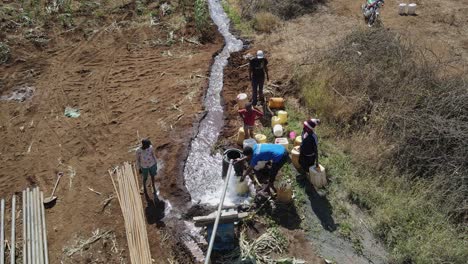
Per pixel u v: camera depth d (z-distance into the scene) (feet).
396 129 33.94
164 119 38.14
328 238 27.25
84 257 25.84
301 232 27.50
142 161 28.25
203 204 29.53
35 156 33.83
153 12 56.54
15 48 47.91
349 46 42.16
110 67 45.75
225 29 54.65
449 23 53.47
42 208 28.89
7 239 27.02
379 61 39.32
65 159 33.50
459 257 25.14
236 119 38.19
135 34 52.24
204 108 39.65
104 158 33.58
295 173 31.83
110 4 58.23
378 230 27.66
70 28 52.31
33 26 51.85
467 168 29.86
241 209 28.81
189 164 33.42
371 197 29.71
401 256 25.75
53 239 26.94
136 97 41.01
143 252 25.50
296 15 56.80
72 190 30.66
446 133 31.07
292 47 48.78
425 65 37.14
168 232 27.40
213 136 36.37
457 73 38.14
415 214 28.04
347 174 31.48
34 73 44.29
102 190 30.60
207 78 44.06
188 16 56.13
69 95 41.11
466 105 32.55
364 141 33.86
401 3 59.82
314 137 29.14
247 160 29.14
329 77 39.22
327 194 30.19
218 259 25.53
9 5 55.31
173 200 29.86
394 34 43.29
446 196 28.99
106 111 39.01
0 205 29.32
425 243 26.17
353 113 36.27
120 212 28.86
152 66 46.16
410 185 30.37
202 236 27.09
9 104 39.75
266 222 27.86
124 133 36.32
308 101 38.34
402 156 31.63
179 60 47.42
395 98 35.27
